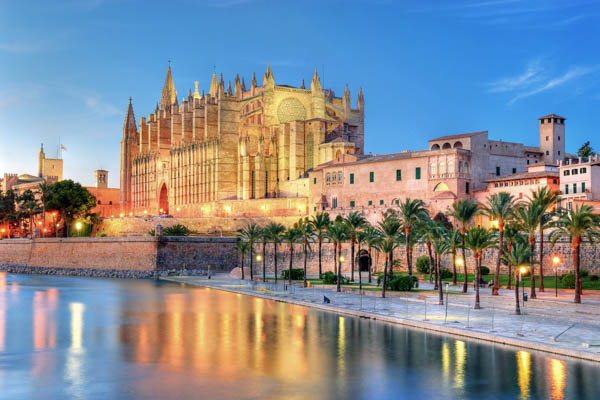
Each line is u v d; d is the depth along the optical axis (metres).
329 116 192.62
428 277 104.62
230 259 139.50
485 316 65.25
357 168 138.62
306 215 151.38
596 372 45.31
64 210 183.00
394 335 59.66
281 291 98.25
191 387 44.66
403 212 93.38
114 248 142.00
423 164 125.12
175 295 99.00
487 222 117.25
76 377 47.41
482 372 46.16
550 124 137.50
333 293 92.19
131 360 52.53
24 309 83.88
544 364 47.53
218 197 178.00
